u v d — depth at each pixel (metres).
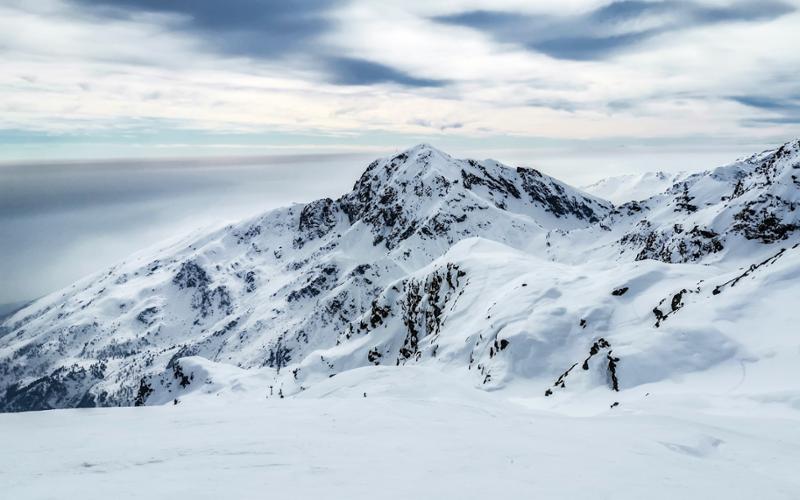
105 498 11.41
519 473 13.39
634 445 17.62
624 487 12.35
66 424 21.52
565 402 44.06
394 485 12.19
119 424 21.56
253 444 16.84
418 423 21.25
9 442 17.92
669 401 33.53
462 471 13.45
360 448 16.20
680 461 15.60
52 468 14.51
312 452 15.62
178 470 13.76
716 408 31.06
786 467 16.98
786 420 25.58
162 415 23.59
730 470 14.87
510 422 22.69
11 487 12.66
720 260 133.12
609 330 56.78
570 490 11.98
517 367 57.69
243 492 11.62
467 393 39.22
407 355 120.19
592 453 16.05
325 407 25.73
